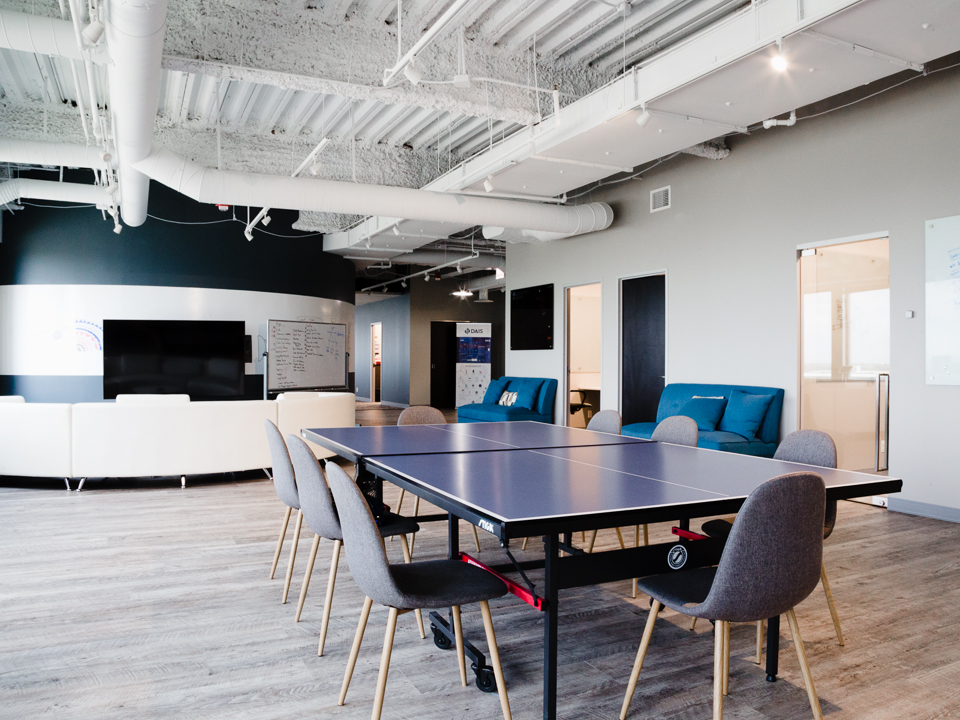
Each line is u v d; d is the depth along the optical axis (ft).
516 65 17.66
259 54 14.94
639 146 18.12
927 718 7.39
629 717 7.33
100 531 15.26
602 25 16.28
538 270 32.45
